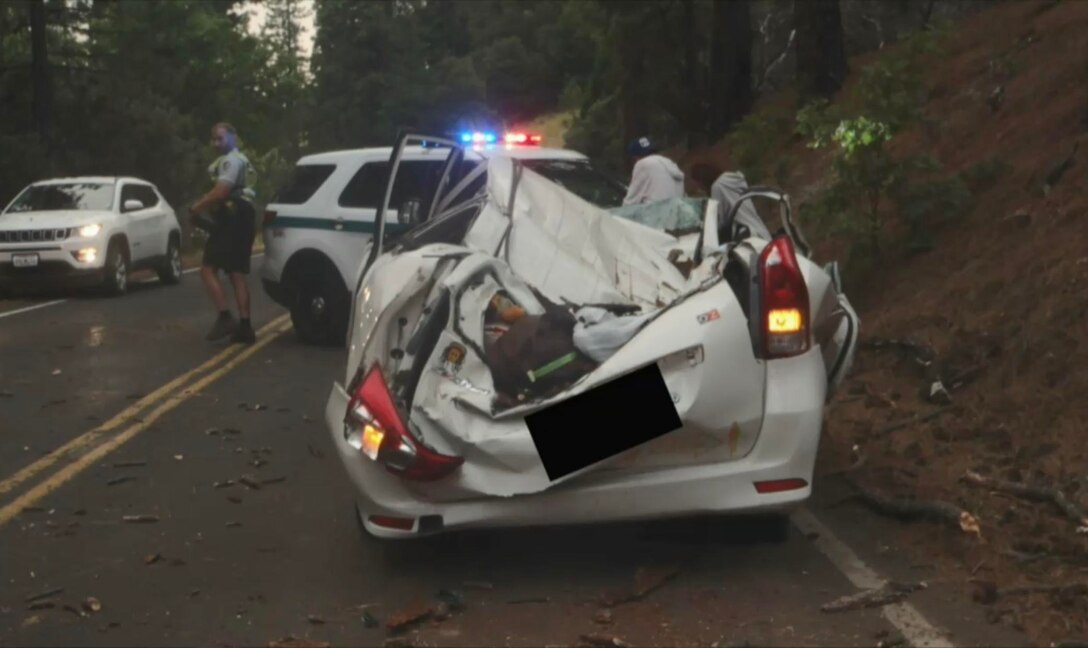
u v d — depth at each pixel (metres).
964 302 10.01
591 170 11.44
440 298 6.18
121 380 11.91
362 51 65.38
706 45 29.36
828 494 7.44
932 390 8.88
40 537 7.03
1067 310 8.74
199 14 50.91
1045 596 5.69
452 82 65.38
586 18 31.14
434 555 6.61
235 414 10.30
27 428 9.76
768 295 5.99
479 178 9.09
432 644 5.42
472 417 5.86
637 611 5.75
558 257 6.73
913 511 6.85
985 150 13.05
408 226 8.95
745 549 6.57
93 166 33.88
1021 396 8.30
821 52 20.17
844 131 11.58
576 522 5.86
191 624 5.71
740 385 5.87
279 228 14.05
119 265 21.20
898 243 11.91
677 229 7.54
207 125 50.78
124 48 42.12
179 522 7.30
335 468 8.54
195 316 17.64
